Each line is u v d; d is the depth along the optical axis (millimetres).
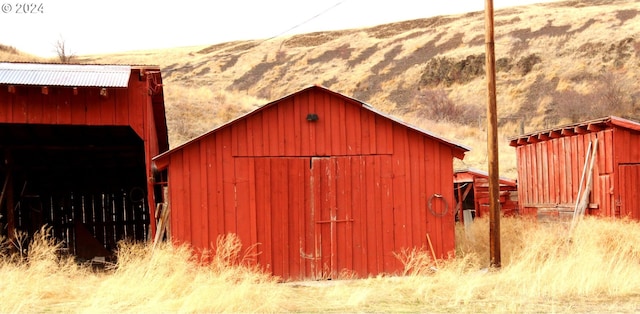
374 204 16312
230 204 15797
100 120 16297
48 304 11172
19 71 15969
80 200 22578
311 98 16250
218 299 10836
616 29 69438
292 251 15938
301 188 16094
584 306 11078
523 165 25438
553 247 15891
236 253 15625
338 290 13336
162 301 11242
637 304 11250
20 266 13828
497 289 12953
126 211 23047
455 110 61594
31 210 21438
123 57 97562
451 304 11508
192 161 15734
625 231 16141
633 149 19031
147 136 16516
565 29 73938
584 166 20203
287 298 12430
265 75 85188
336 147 16281
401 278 15281
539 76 64625
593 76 61625
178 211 15578
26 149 18812
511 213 26859
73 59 58000
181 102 40656
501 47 72938
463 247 18578
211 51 104750
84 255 21609
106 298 11266
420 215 16453
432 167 16578
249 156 15945
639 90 57250
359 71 79938
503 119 58031
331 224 16125
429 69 73000
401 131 16547
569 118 55594
